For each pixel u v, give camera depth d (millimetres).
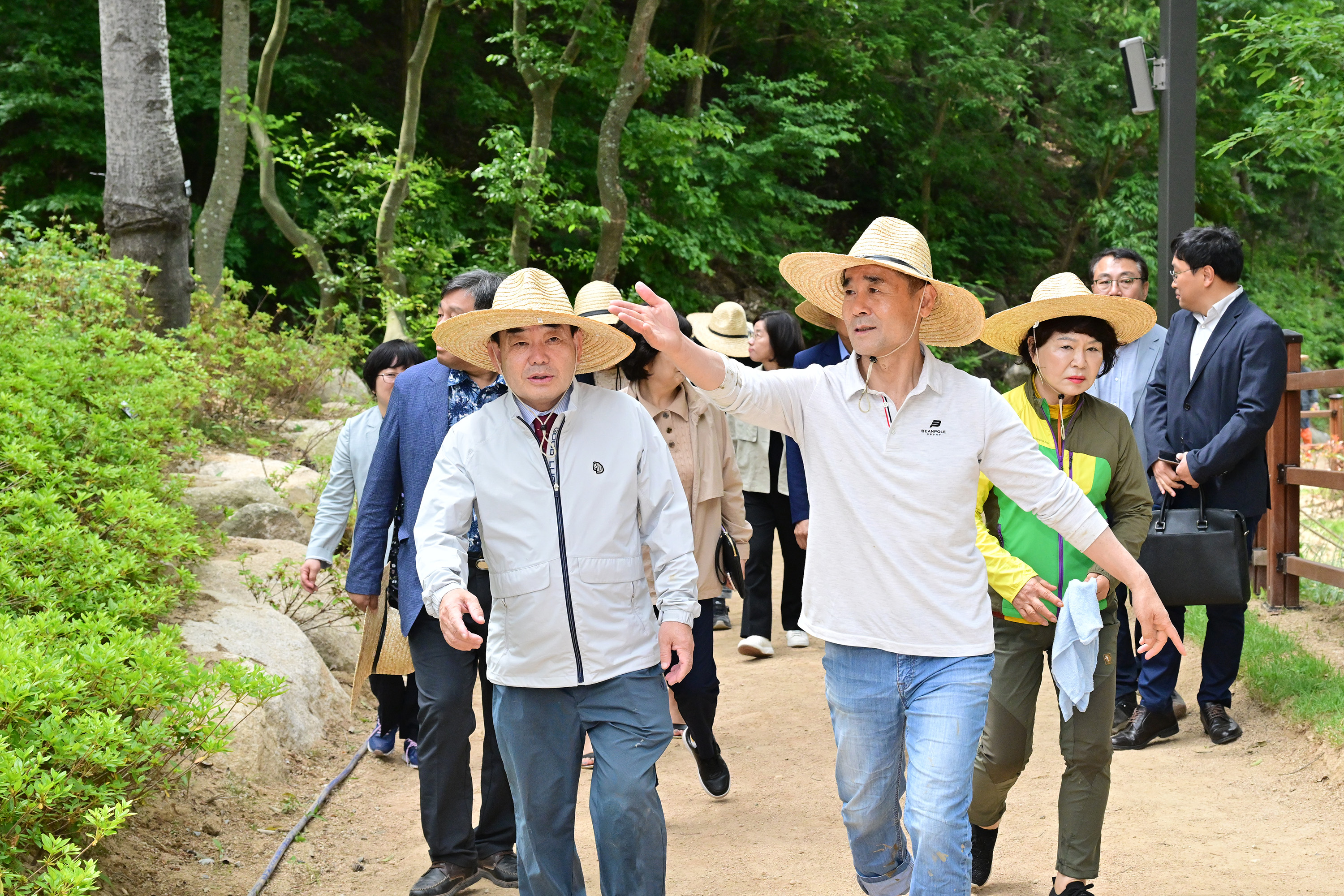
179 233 9016
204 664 4043
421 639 3516
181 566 5293
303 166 13844
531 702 2883
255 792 4242
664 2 22344
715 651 6898
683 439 4457
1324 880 3441
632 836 2807
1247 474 4738
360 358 13242
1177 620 4730
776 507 6625
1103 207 23562
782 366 6336
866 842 2859
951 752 2594
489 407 2984
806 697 5805
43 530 4215
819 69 23016
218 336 9438
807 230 20891
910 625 2676
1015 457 2684
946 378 2715
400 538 3619
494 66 20594
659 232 17688
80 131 15430
